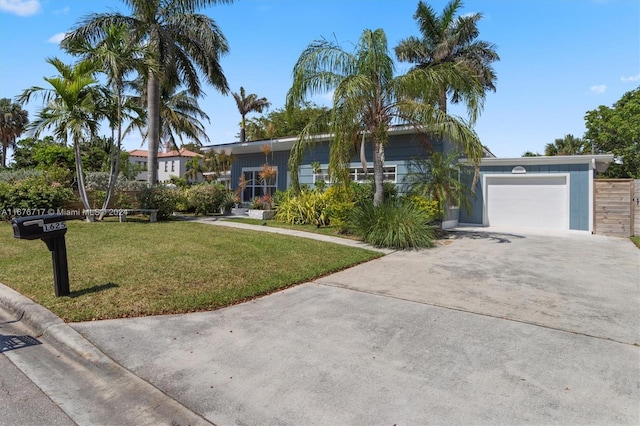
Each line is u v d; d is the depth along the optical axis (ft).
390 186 41.52
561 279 20.40
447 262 24.80
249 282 18.28
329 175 32.32
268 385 9.36
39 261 21.24
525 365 10.41
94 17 49.32
